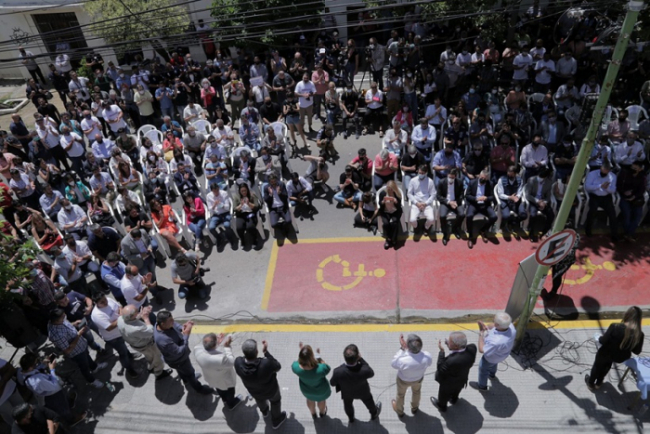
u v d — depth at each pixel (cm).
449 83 1348
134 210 965
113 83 1602
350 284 884
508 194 957
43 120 1230
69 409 668
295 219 1062
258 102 1416
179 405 704
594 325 763
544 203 919
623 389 667
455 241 957
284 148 1195
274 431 655
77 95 1490
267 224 1059
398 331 784
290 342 784
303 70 1446
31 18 1794
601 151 995
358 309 831
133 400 717
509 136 1044
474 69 1427
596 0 934
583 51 1292
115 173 1170
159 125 1516
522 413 649
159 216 976
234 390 671
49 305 785
